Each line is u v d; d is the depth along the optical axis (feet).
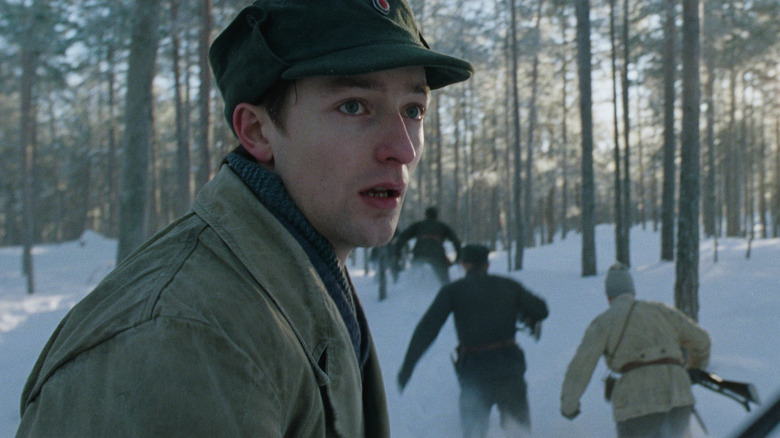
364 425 3.30
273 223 2.64
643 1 71.20
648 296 37.58
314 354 2.52
